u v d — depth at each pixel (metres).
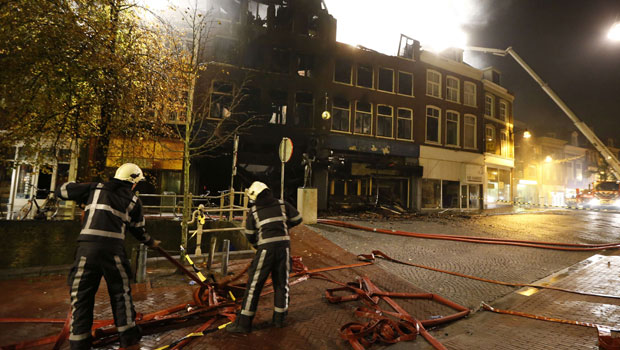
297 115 16.45
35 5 6.23
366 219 13.00
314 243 7.83
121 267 2.82
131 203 2.97
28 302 3.93
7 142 6.52
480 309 4.31
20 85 6.30
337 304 4.29
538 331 3.55
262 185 3.72
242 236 8.40
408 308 4.24
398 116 18.89
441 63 20.58
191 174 13.91
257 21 16.16
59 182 12.80
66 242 8.57
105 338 3.04
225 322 3.55
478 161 21.94
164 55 8.55
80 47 6.77
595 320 3.82
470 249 7.74
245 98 15.24
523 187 30.34
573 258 7.09
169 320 3.38
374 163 17.50
